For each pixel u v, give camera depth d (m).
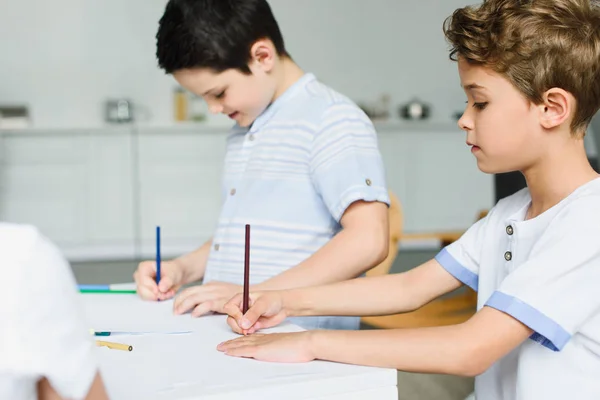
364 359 0.73
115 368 0.70
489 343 0.74
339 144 1.18
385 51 5.76
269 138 1.25
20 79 5.36
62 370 0.45
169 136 4.97
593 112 0.82
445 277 0.98
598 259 0.75
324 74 5.71
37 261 0.44
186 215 5.02
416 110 5.57
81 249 4.93
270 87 1.20
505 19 0.78
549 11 0.78
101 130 4.87
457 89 5.82
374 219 1.13
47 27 5.36
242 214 1.25
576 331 0.77
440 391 2.18
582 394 0.77
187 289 1.03
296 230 1.22
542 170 0.83
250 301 0.92
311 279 1.08
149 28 5.46
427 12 5.78
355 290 0.98
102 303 1.09
